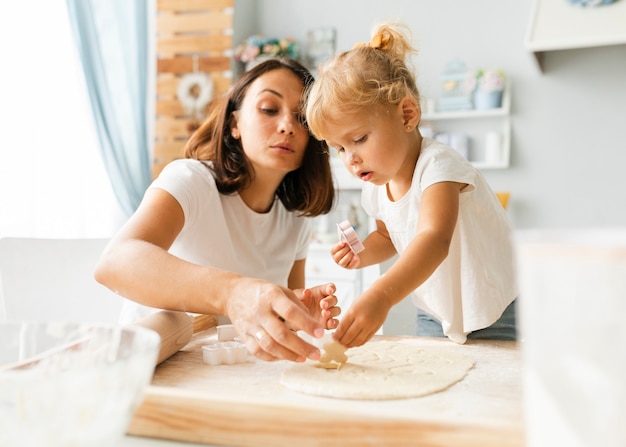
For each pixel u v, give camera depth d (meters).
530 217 3.03
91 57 2.58
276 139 1.17
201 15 3.29
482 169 3.10
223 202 1.25
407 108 1.12
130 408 0.37
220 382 0.69
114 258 0.85
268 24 3.51
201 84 3.29
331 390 0.63
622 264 0.27
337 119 1.06
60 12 2.49
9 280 1.34
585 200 2.96
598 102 2.93
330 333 0.93
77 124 2.56
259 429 0.47
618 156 2.91
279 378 0.71
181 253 1.22
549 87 3.00
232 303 0.74
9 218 2.27
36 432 0.34
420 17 3.21
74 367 0.44
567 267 0.29
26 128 2.33
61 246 1.38
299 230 1.41
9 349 0.46
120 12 2.84
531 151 3.03
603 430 0.28
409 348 0.85
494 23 3.09
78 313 1.37
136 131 2.92
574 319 0.29
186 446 0.48
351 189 3.25
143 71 3.01
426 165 1.08
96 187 2.67
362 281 2.77
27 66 2.34
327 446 0.45
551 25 2.32
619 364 0.28
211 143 1.27
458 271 1.11
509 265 1.17
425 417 0.43
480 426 0.42
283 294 0.71
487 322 1.10
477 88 3.04
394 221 1.22
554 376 0.29
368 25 3.32
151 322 0.76
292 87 1.19
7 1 2.27
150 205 1.07
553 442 0.30
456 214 0.99
